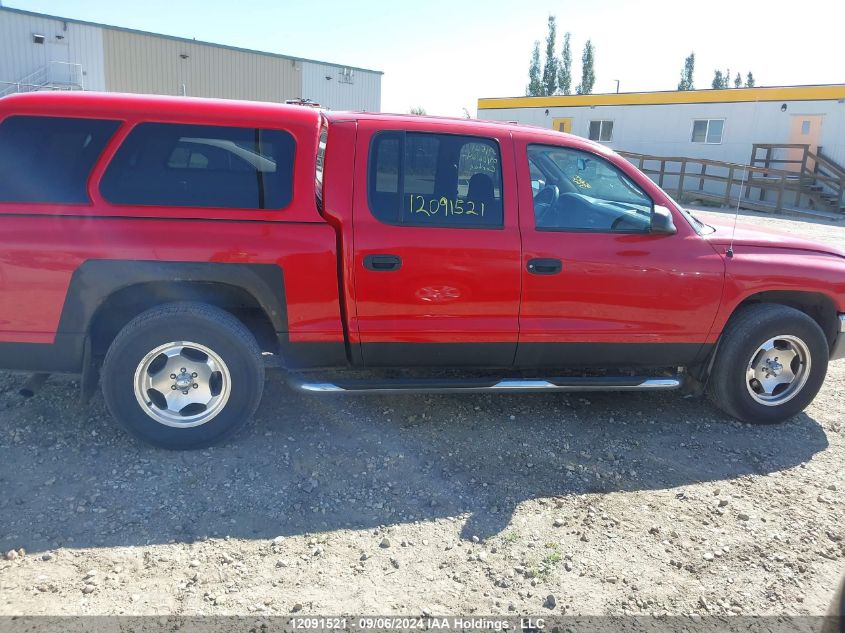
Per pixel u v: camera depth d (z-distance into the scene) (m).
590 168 3.90
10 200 3.22
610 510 3.23
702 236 3.98
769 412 4.18
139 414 3.45
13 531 2.84
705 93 22.38
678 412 4.39
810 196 19.80
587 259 3.75
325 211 3.52
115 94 3.40
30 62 23.80
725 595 2.66
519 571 2.76
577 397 4.55
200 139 3.38
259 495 3.23
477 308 3.69
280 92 30.64
